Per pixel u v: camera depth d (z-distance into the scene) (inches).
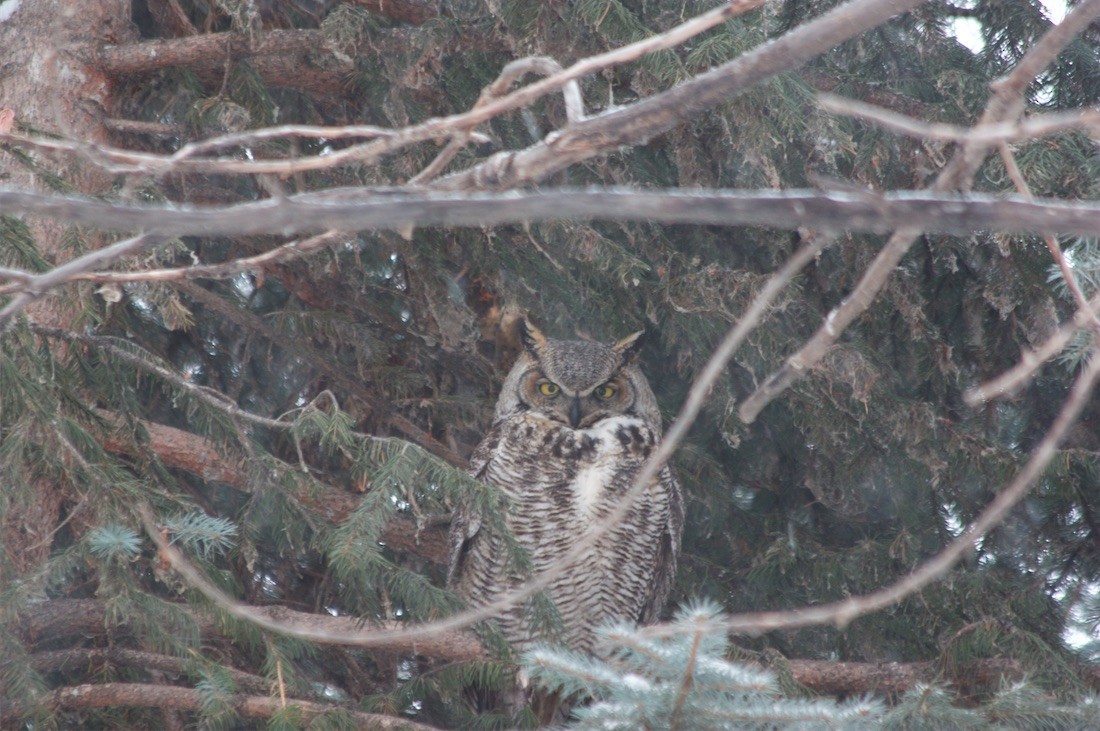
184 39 442.0
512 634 482.0
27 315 354.3
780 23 450.0
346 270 483.2
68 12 445.4
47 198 119.5
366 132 174.6
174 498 348.8
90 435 341.7
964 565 454.3
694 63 376.5
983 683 387.5
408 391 502.6
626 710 261.7
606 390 488.1
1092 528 457.4
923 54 450.0
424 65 416.2
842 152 390.9
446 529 504.7
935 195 114.7
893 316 468.4
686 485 494.0
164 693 346.0
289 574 503.5
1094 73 445.4
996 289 422.3
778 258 462.6
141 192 362.6
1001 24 457.1
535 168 152.4
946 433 435.2
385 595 390.0
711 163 432.5
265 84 464.4
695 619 251.6
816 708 264.1
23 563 375.6
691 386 486.6
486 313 536.1
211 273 201.9
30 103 432.5
